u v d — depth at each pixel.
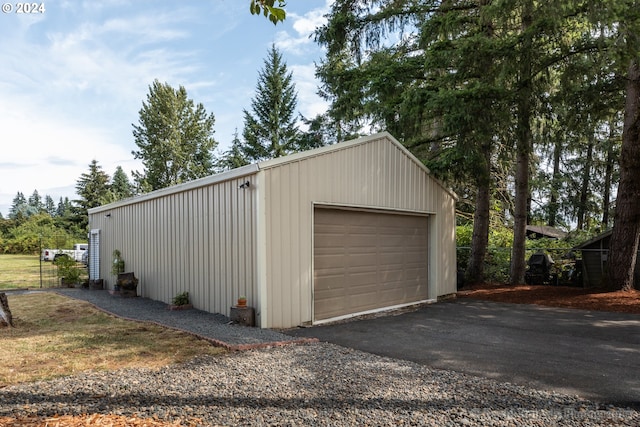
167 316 7.52
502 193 17.36
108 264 12.84
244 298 6.69
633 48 7.26
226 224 7.42
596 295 9.34
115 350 4.95
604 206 25.05
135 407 3.20
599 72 8.88
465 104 8.98
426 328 6.75
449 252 10.57
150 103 33.88
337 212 7.80
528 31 8.55
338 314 7.66
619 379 4.11
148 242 10.47
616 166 23.91
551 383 3.98
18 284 14.36
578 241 16.17
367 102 12.27
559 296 9.71
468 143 9.51
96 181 42.28
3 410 3.05
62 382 3.74
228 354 4.82
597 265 11.04
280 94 31.73
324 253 7.51
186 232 8.80
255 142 31.52
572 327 6.76
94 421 2.88
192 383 3.79
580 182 25.66
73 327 6.38
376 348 5.37
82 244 28.16
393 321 7.42
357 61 13.20
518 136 9.63
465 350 5.28
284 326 6.69
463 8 11.25
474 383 3.95
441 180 10.35
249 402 3.38
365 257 8.33
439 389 3.77
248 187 6.82
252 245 6.71
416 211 9.52
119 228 12.18
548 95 10.95
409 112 10.34
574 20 8.71
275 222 6.64
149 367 4.27
